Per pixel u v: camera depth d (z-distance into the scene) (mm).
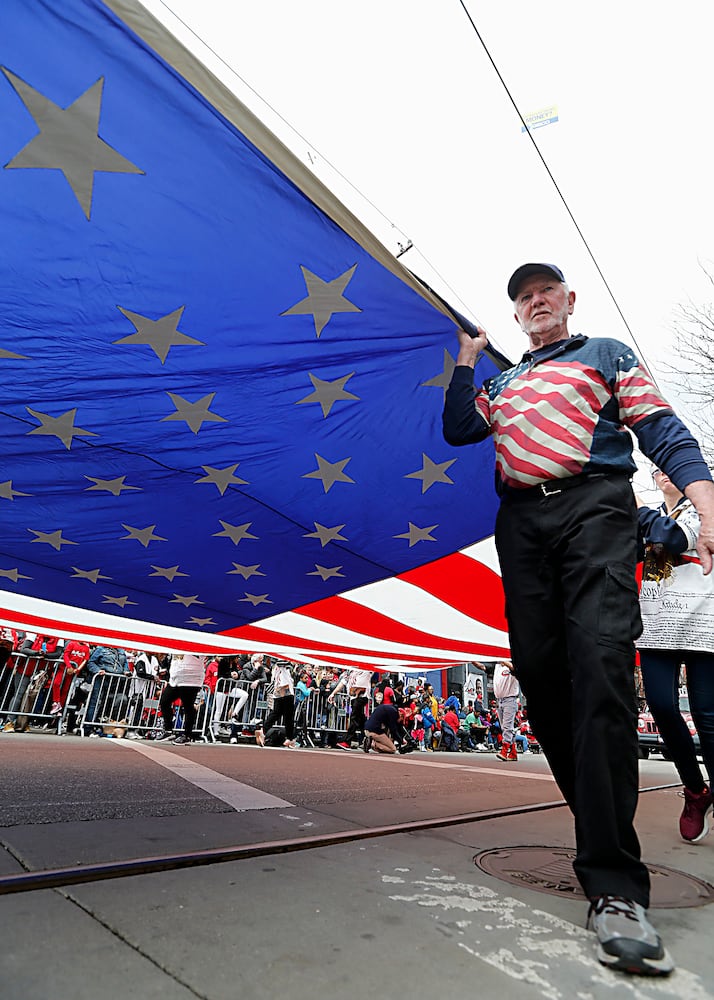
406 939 1104
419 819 2582
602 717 1240
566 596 1408
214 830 2072
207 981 887
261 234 1680
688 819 2471
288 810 2652
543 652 1484
